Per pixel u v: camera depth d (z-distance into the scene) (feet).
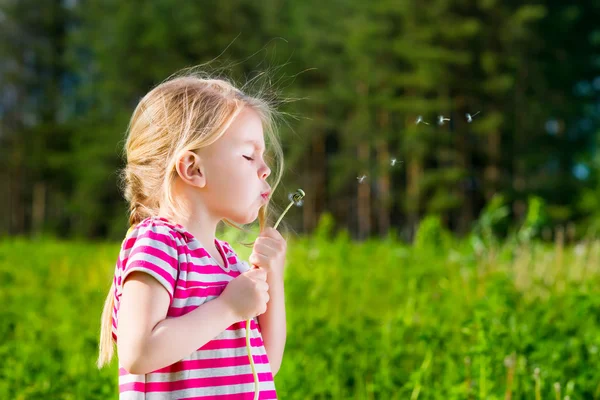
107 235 156.25
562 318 23.41
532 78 134.92
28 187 176.86
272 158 11.19
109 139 149.59
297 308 31.09
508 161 132.67
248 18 146.82
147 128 10.14
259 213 10.90
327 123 137.90
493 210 41.39
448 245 44.73
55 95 171.94
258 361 9.84
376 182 144.77
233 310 9.28
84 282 41.75
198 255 9.58
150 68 148.46
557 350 19.16
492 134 133.59
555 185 128.16
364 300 32.48
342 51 142.41
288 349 22.36
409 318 23.44
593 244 32.94
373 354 21.21
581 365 19.02
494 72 130.00
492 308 20.75
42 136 167.84
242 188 9.83
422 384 18.45
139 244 9.35
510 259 32.58
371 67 135.95
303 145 135.54
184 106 9.93
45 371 20.65
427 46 129.59
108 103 155.94
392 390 19.21
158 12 149.79
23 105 172.45
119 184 12.50
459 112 134.92
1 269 45.65
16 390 19.36
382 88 138.82
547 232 39.47
